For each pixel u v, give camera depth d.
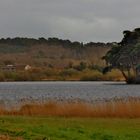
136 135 38.59
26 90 187.25
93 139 35.88
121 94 139.62
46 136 36.22
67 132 38.72
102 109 55.47
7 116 53.94
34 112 57.22
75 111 55.75
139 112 54.41
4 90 187.38
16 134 36.69
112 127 44.00
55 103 59.59
